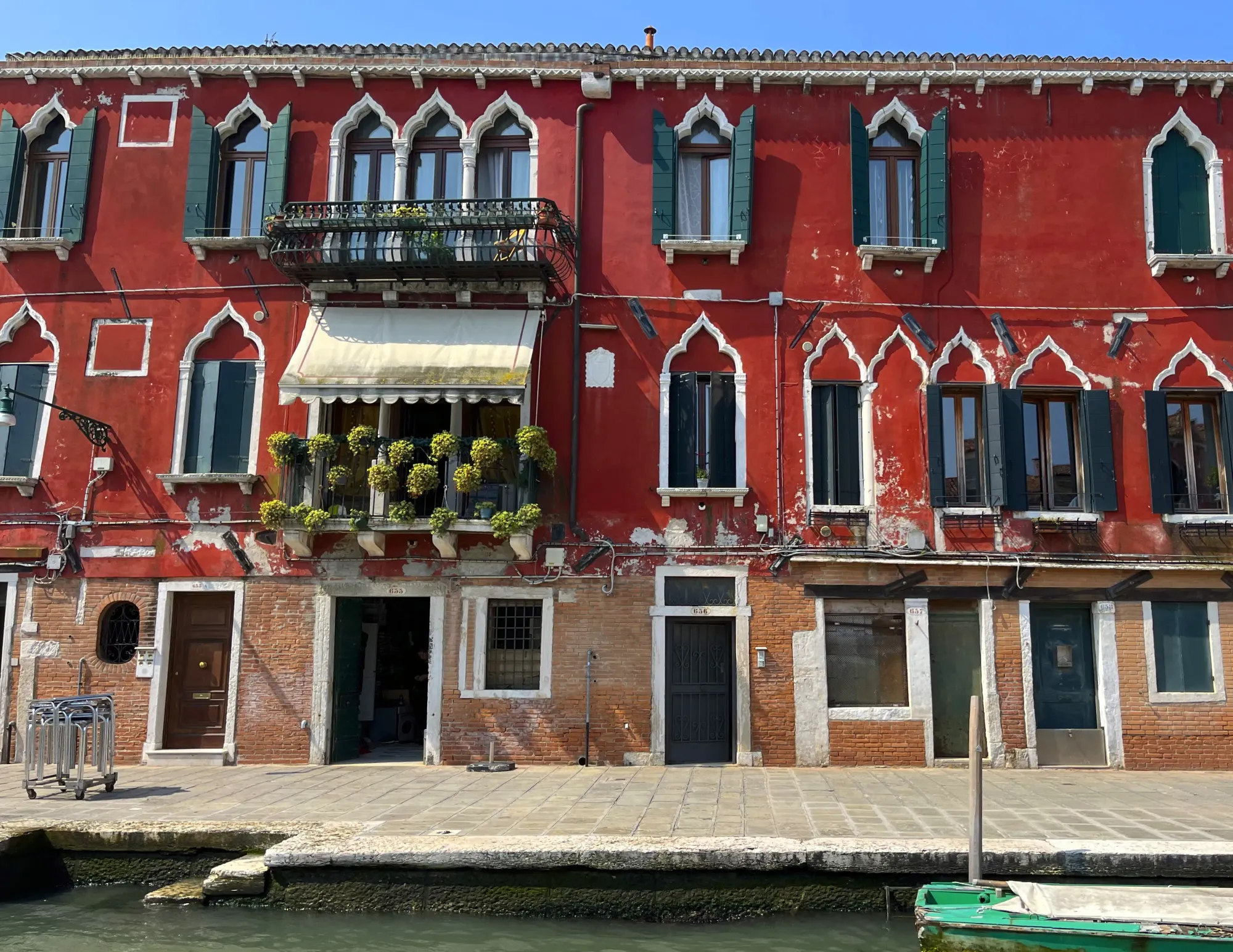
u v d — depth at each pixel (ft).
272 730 43.06
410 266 43.60
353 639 45.42
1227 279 45.37
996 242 45.65
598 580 43.62
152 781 38.52
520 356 43.06
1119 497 43.98
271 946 24.89
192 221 46.21
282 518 42.37
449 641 43.42
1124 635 43.01
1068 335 45.03
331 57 46.55
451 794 35.53
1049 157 46.14
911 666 42.88
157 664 43.70
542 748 42.63
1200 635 43.37
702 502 44.11
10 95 47.67
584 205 46.29
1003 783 38.24
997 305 45.27
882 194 46.60
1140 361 44.91
